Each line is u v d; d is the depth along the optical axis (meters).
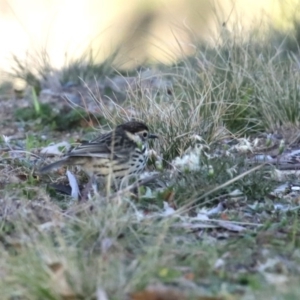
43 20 29.42
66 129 16.48
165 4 29.56
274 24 18.70
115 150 11.35
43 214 10.52
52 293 8.09
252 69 15.58
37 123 16.67
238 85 14.85
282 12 19.09
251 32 17.14
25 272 8.33
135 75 18.06
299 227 10.34
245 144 12.88
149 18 29.94
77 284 8.15
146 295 8.04
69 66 18.77
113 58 19.00
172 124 12.94
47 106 17.03
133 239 9.66
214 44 16.94
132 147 11.45
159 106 13.38
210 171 11.38
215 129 13.17
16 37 27.64
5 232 10.18
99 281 8.16
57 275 8.15
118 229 9.76
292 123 14.56
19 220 10.19
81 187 12.09
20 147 14.62
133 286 8.20
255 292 8.21
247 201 11.43
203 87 14.59
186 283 8.52
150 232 9.80
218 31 18.17
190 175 11.47
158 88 14.51
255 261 9.23
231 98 14.74
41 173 12.36
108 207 9.90
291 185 12.05
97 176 11.45
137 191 11.50
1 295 8.23
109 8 30.55
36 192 11.71
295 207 11.07
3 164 13.04
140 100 13.75
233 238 10.05
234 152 12.59
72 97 17.47
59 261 8.45
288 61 16.56
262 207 11.09
